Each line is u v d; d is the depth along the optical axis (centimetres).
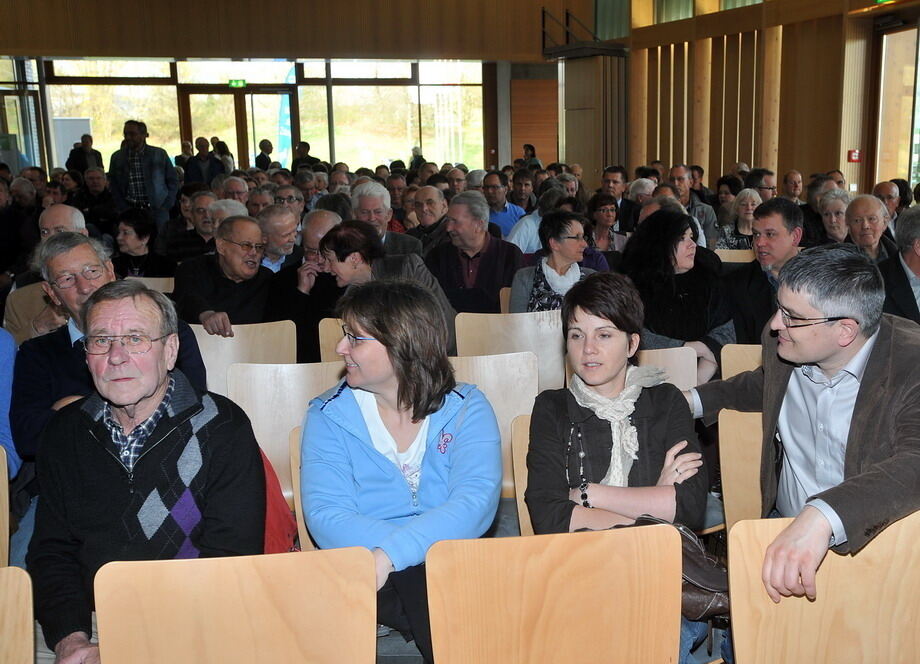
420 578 198
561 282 438
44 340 275
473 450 208
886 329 193
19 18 1362
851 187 1013
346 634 151
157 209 1021
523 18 1562
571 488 218
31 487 278
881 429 187
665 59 1341
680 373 317
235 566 148
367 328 197
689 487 209
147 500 191
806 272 186
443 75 1703
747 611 159
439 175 912
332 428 210
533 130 1752
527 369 313
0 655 145
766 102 1117
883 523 162
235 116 1639
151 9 1420
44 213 405
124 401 185
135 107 1599
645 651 160
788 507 219
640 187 785
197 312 396
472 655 154
